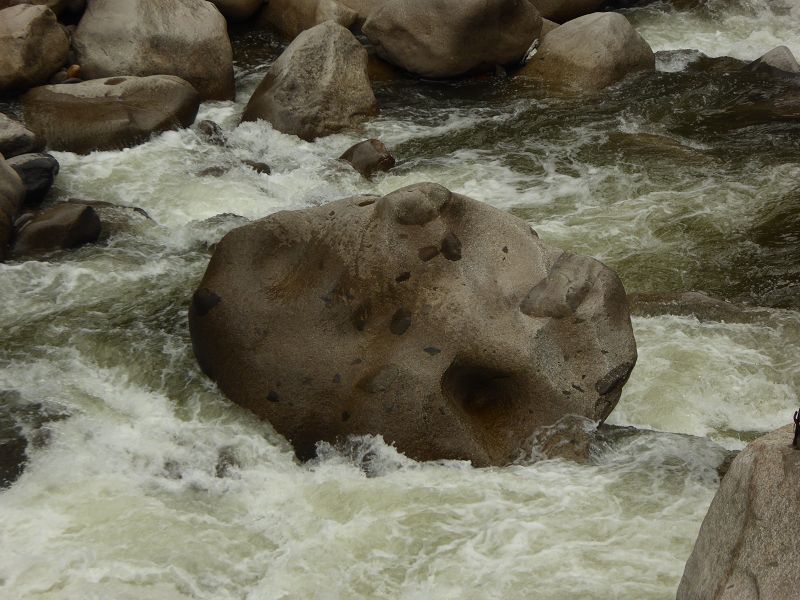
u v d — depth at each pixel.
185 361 13.34
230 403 12.45
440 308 11.90
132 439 11.89
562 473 11.21
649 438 11.88
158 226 17.14
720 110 22.45
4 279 15.18
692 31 29.27
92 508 10.59
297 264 12.59
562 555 9.80
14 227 16.25
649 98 23.09
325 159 20.22
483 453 11.43
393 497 10.80
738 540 7.61
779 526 7.39
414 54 24.00
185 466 11.44
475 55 24.00
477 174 19.62
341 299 12.14
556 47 24.16
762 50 28.03
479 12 23.41
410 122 22.08
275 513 10.71
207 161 19.59
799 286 15.69
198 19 22.67
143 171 19.08
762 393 13.09
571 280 12.19
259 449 11.84
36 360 13.43
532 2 28.23
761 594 7.28
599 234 17.30
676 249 16.83
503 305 12.00
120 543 10.09
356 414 11.66
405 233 12.20
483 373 11.85
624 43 23.94
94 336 13.93
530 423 11.76
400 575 9.74
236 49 25.86
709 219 17.67
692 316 14.62
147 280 15.50
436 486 10.97
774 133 21.09
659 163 19.86
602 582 9.40
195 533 10.30
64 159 19.20
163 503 10.77
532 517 10.39
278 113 21.06
